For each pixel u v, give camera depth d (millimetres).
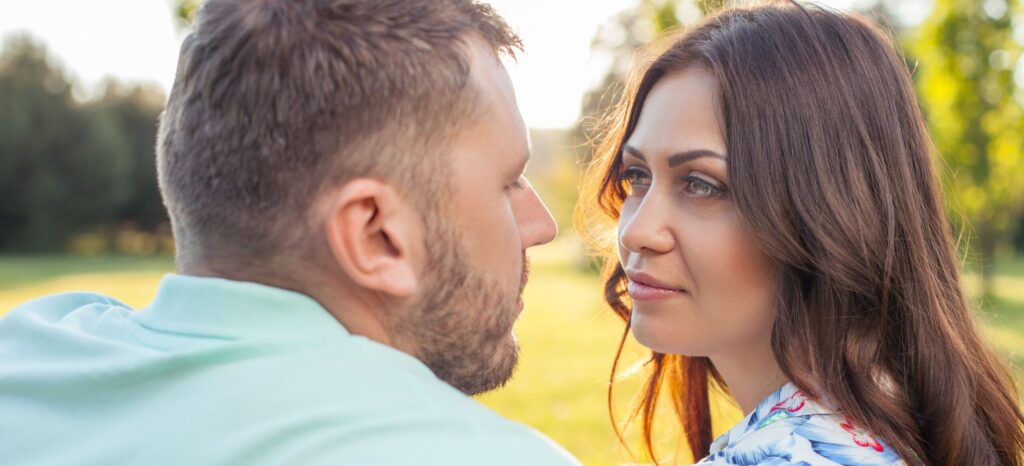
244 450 1005
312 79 1139
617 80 2461
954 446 1691
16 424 1139
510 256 1309
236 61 1158
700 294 1683
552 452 1090
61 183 41938
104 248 44469
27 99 41312
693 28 1798
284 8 1164
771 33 1695
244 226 1193
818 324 1637
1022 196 18922
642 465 2373
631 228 1712
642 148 1729
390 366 1119
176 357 1097
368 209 1181
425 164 1197
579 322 15242
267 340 1114
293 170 1159
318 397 1048
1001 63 15367
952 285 1836
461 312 1279
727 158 1638
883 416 1593
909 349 1714
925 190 1802
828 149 1648
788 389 1653
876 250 1661
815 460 1517
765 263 1660
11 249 41906
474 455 1010
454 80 1202
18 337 1323
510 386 8953
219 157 1178
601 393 8391
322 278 1213
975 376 1831
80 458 1072
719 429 2594
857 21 1774
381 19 1170
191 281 1185
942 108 15539
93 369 1129
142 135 45344
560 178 27500
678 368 2279
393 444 999
